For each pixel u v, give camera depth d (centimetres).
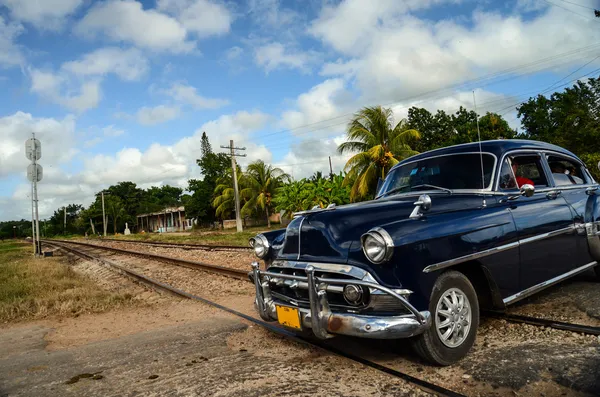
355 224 324
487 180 387
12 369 403
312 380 312
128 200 9012
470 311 332
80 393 328
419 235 305
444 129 3878
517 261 374
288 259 358
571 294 465
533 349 331
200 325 514
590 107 2859
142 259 1479
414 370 317
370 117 2511
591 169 2128
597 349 317
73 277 1129
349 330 298
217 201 4881
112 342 475
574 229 446
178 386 323
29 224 13075
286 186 3319
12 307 691
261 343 415
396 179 453
